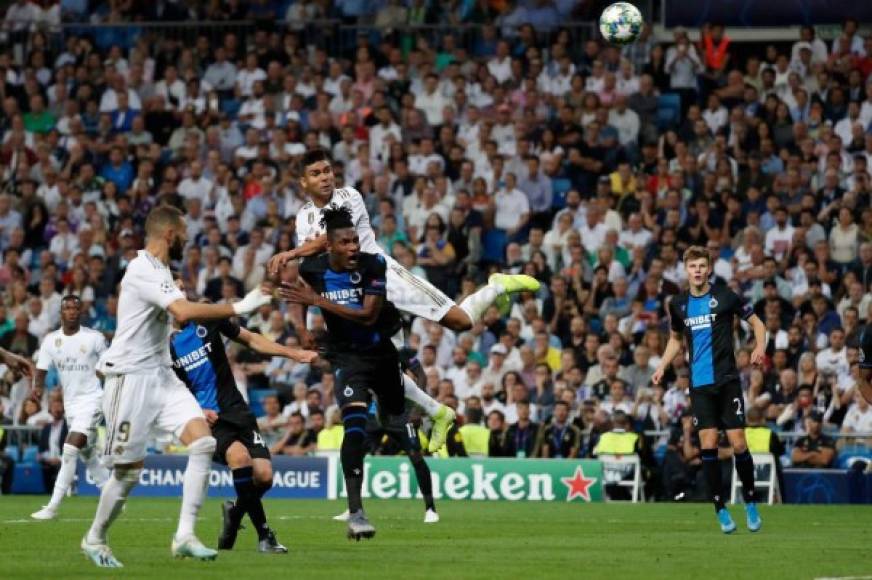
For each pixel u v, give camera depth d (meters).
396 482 61.62
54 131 85.94
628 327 69.25
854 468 59.81
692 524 44.38
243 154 82.75
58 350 47.62
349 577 24.98
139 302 27.14
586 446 62.88
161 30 91.88
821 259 69.94
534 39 84.44
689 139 78.62
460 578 24.98
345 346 31.27
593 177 78.88
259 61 87.94
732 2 84.06
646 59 85.31
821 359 64.62
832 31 83.50
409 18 88.75
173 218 27.34
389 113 82.19
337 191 35.03
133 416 27.19
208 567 26.72
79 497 61.69
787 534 39.28
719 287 41.38
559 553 31.39
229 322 31.77
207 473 28.08
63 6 93.38
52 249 81.06
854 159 74.31
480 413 65.19
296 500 59.97
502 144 80.69
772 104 78.56
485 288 36.97
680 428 61.38
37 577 24.70
